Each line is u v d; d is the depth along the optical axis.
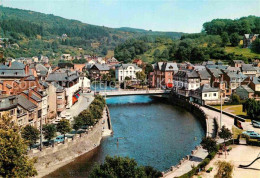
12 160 40.84
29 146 65.44
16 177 40.47
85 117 78.25
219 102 134.38
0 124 47.44
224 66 192.12
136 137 86.88
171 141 83.25
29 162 43.53
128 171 42.91
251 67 189.75
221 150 68.88
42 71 134.25
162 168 63.00
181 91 152.50
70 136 75.81
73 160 66.25
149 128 98.25
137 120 110.62
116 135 88.50
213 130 90.50
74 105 118.31
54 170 60.59
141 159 68.38
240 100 133.25
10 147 40.66
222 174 47.69
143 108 138.00
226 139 75.44
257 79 141.38
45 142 69.06
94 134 79.88
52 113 95.50
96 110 89.12
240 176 54.16
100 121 90.19
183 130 96.19
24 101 76.12
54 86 96.25
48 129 65.62
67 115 96.12
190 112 128.75
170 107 141.62
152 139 85.06
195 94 141.25
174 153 72.81
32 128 62.62
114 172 42.69
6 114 50.50
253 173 55.62
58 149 65.38
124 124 103.50
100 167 44.41
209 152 65.44
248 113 103.81
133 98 170.38
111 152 72.69
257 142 73.50
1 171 40.22
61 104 97.06
